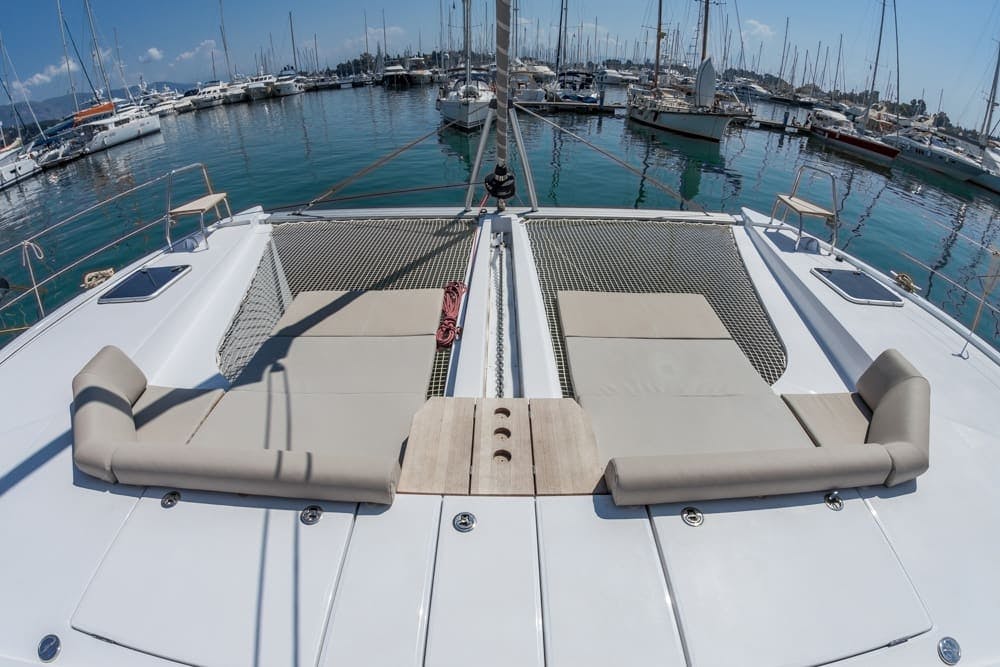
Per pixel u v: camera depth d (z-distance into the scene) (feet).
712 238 13.60
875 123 83.25
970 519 5.76
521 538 5.33
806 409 7.39
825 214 12.01
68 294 28.89
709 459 5.60
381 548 5.26
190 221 38.68
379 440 6.81
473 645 4.50
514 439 6.43
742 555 5.22
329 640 4.55
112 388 6.98
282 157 60.44
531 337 9.23
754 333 9.81
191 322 10.03
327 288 11.23
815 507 5.75
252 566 5.13
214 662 4.46
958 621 4.82
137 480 5.88
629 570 5.08
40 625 4.79
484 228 13.80
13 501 5.95
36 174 56.03
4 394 7.82
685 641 4.54
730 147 68.08
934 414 7.39
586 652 4.46
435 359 8.82
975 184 54.34
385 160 13.94
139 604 4.89
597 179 50.96
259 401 7.50
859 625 4.72
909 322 9.53
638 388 7.87
